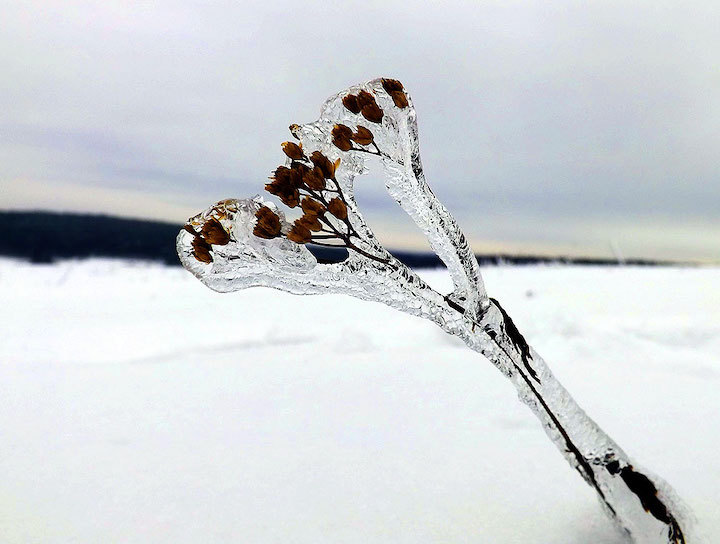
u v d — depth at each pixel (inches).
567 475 6.1
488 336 4.5
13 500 5.7
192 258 4.3
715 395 9.4
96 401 9.3
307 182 4.2
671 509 4.5
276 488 5.9
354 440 7.3
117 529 5.1
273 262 4.4
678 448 6.9
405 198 4.6
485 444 7.1
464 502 5.5
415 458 6.7
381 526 5.1
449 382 10.2
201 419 8.3
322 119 4.7
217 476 6.2
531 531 4.9
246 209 4.4
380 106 4.6
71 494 5.8
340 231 4.4
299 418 8.3
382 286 4.4
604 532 4.9
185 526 5.1
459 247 4.5
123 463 6.6
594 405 8.9
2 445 7.3
